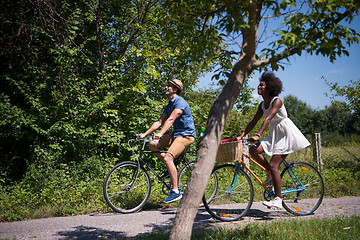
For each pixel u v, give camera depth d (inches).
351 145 521.3
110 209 204.2
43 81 292.0
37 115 283.1
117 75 310.8
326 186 264.4
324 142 516.1
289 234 130.3
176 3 119.9
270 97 172.2
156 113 307.6
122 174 200.1
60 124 279.9
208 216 182.2
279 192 171.5
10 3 291.9
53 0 292.5
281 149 168.6
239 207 178.1
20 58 292.0
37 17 302.2
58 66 294.2
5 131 278.1
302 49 101.2
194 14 122.8
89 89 328.8
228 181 182.9
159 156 197.6
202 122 346.0
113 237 143.0
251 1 91.4
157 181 251.1
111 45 347.6
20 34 292.0
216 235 131.4
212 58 121.5
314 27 100.4
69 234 149.6
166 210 202.7
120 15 348.8
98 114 299.7
